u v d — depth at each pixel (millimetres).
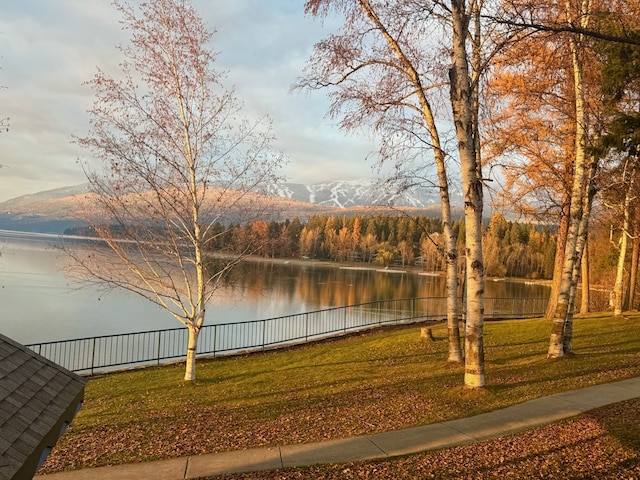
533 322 19766
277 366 14164
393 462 6051
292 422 8047
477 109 10641
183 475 6090
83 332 23219
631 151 8578
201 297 12594
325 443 6859
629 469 5496
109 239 11539
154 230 12008
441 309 31531
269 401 9805
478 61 9570
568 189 13898
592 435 6551
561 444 6324
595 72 10984
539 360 11852
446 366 11883
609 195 15945
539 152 14328
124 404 10578
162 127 11383
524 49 8742
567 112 12445
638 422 6957
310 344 17500
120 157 11227
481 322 8914
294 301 34000
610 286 36062
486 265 26156
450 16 9336
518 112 13562
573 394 8641
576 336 15836
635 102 12039
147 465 6488
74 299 31125
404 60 10859
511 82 12000
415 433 7039
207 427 8156
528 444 6398
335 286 46375
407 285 50688
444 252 12508
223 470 6156
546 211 15203
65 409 4727
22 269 45594
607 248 35156
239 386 11734
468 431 7004
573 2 9430
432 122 11516
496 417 7535
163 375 13609
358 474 5742
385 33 10703
